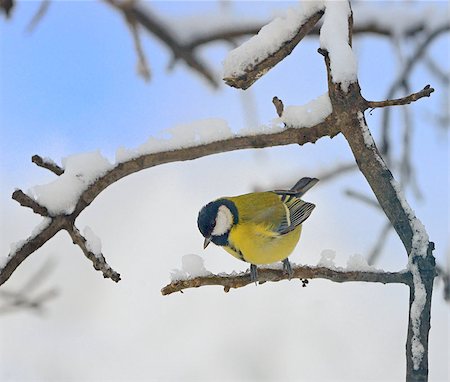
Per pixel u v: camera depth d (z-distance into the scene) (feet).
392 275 21.40
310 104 23.65
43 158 23.70
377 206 34.99
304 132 23.30
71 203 22.97
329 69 22.63
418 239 21.45
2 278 22.49
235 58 22.35
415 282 21.03
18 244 22.71
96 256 22.77
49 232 22.81
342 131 22.98
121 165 23.36
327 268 22.58
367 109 23.29
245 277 23.30
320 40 22.90
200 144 23.41
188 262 22.88
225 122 23.62
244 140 23.40
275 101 23.39
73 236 22.94
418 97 22.36
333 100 22.71
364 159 22.79
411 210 22.07
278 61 22.44
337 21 22.76
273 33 22.36
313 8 22.85
